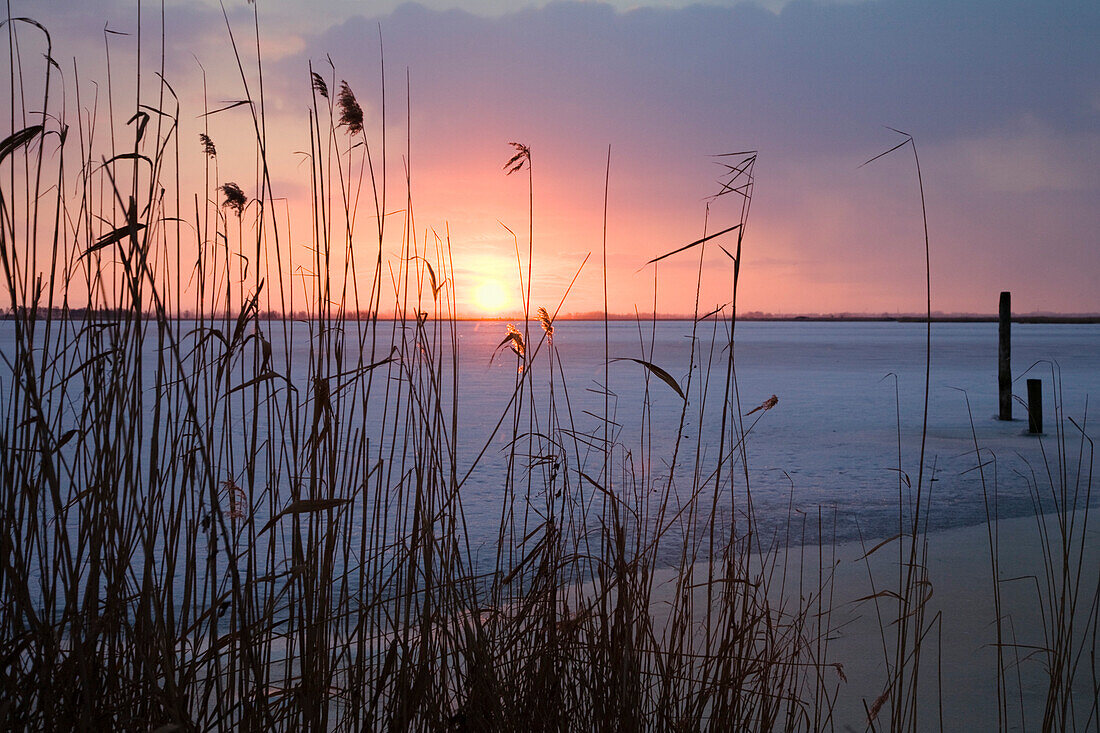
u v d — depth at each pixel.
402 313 2.13
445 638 2.00
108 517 1.76
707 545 5.03
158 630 1.74
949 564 4.88
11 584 1.71
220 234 2.11
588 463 7.61
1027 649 3.47
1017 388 19.81
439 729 1.95
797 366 30.50
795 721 2.70
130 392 1.81
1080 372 26.45
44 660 1.71
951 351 46.22
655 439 10.64
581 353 40.25
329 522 1.92
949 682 3.13
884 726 2.70
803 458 9.57
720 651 2.13
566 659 2.08
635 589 2.09
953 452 10.09
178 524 1.83
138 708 1.80
